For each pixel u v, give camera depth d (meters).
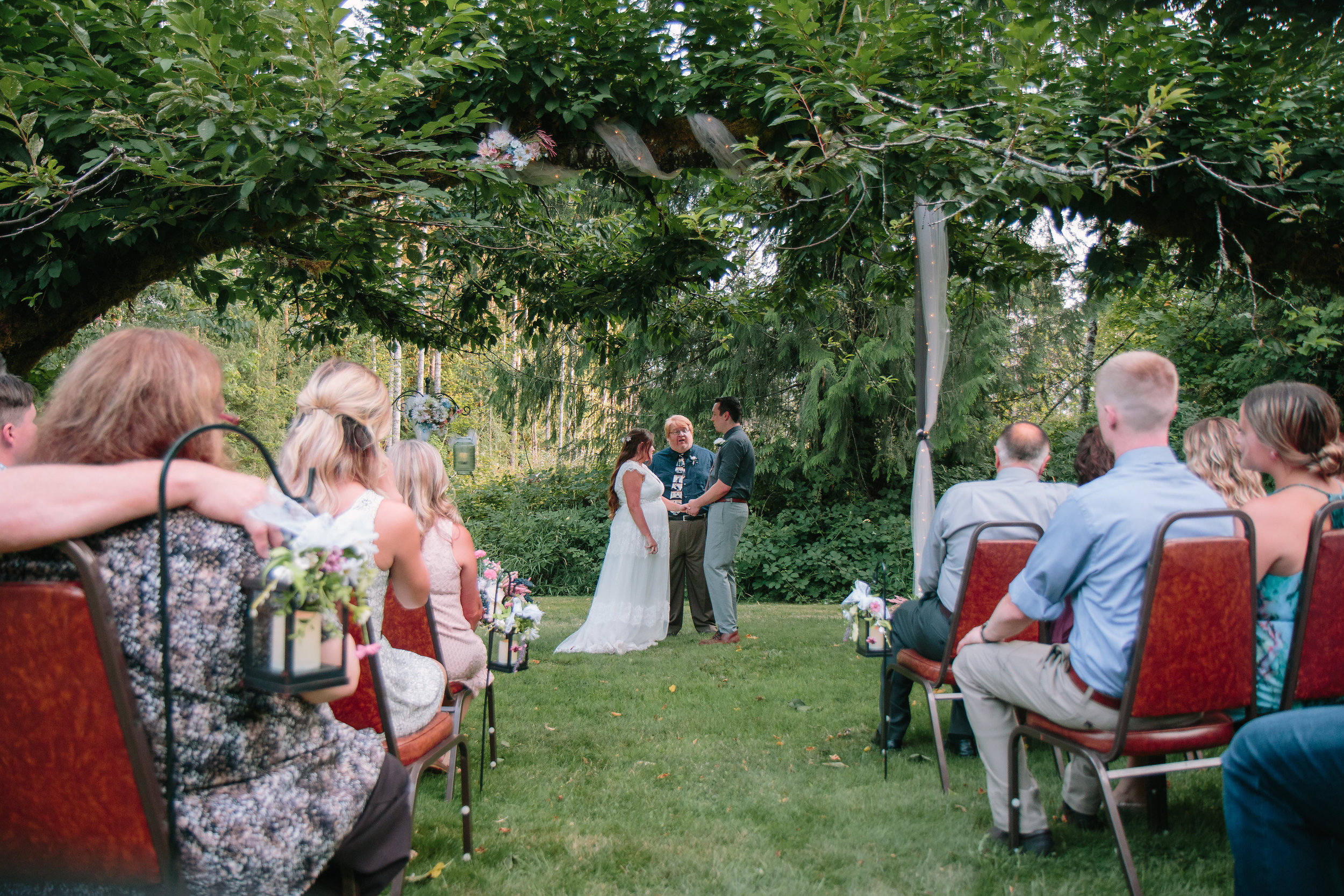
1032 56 3.33
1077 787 2.63
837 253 6.04
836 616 8.15
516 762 3.38
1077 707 2.15
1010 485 3.11
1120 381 2.24
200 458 1.38
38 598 1.15
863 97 3.54
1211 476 2.84
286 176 3.38
